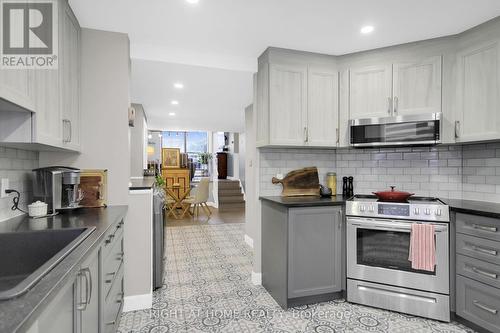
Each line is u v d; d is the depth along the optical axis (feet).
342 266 8.13
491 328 6.13
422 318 7.16
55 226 4.89
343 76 9.05
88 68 7.26
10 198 5.59
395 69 8.41
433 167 9.07
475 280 6.46
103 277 4.73
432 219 7.09
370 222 7.63
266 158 9.51
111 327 5.50
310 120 8.84
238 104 14.80
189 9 6.42
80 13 6.51
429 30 7.51
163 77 10.31
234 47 8.58
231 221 20.11
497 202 7.76
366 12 6.61
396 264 7.47
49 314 2.68
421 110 8.11
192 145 38.91
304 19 6.92
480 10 6.51
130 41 8.11
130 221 7.59
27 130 4.39
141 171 15.69
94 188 7.27
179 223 19.36
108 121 7.41
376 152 9.73
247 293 8.67
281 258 7.84
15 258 4.50
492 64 6.91
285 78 8.65
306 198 8.80
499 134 6.75
